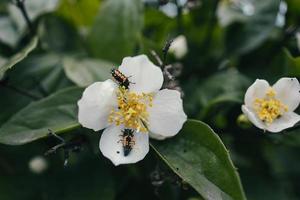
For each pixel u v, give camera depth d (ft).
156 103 0.52
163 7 0.76
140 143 0.51
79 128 0.54
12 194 0.64
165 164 0.51
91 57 0.69
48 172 0.66
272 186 0.71
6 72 0.63
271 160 0.78
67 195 0.62
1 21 0.75
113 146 0.51
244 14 0.79
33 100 0.64
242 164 0.73
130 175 0.67
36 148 0.69
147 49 0.63
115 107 0.52
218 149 0.48
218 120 0.67
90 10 0.79
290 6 0.73
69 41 0.72
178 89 0.57
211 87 0.66
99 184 0.62
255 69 0.71
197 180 0.47
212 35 0.76
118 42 0.67
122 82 0.51
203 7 0.73
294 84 0.55
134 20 0.67
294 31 0.72
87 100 0.49
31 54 0.66
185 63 0.74
